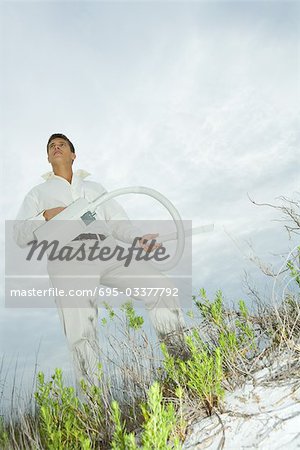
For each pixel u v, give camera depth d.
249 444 1.63
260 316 2.46
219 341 2.21
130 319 2.72
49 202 3.53
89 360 2.93
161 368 2.47
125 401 2.42
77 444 1.97
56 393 2.20
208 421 1.86
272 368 2.04
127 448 1.60
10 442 2.34
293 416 1.67
